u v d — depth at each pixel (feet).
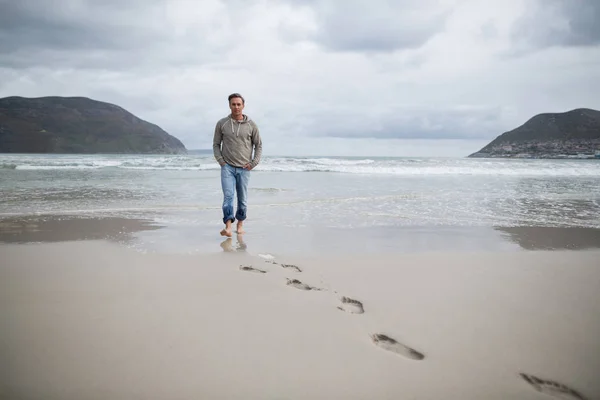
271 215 19.77
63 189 31.07
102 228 15.98
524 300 8.07
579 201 25.13
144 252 12.04
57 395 4.65
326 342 6.18
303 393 4.81
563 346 6.09
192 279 9.36
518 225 17.08
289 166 68.95
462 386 5.01
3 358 5.46
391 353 5.88
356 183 39.27
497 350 5.96
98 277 9.37
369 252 12.25
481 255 11.90
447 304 7.85
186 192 29.40
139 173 53.01
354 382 5.07
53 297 7.95
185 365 5.39
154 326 6.63
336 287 8.92
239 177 15.74
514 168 65.77
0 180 39.65
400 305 7.80
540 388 5.01
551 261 11.20
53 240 13.64
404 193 29.68
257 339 6.23
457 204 23.67
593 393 4.91
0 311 7.17
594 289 8.76
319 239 14.20
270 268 10.44
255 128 15.96
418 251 12.40
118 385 4.88
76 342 5.98
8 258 11.10
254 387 4.91
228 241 13.78
